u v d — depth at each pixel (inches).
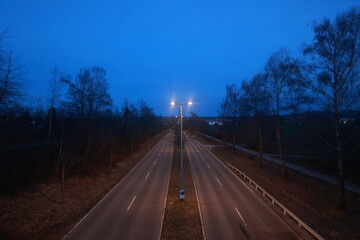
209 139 2982.3
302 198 763.4
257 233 527.8
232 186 927.7
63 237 509.7
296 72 680.4
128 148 1897.1
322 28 596.4
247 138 2420.0
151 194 823.1
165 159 1622.8
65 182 884.0
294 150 1790.1
